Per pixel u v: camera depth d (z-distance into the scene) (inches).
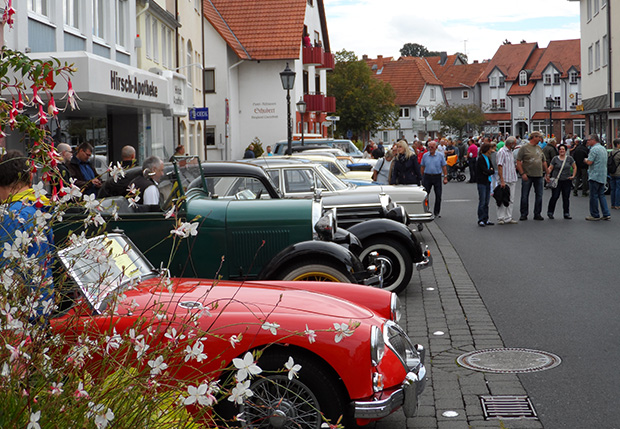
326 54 2326.5
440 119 4173.2
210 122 1770.4
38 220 144.6
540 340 324.8
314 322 201.0
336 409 199.2
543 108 4758.9
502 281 463.8
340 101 3006.9
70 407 125.6
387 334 211.8
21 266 138.3
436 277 480.7
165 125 911.0
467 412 239.5
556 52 4773.6
